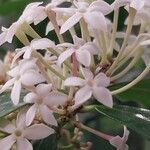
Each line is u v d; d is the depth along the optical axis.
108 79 0.15
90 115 0.24
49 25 0.19
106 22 0.16
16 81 0.15
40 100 0.15
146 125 0.15
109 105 0.15
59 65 0.16
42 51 0.20
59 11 0.16
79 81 0.15
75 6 0.16
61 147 0.19
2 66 0.18
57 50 0.16
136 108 0.16
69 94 0.15
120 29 0.22
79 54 0.15
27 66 0.15
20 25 0.16
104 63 0.16
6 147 0.15
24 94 0.16
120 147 0.16
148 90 0.20
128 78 0.20
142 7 0.16
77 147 0.19
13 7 0.26
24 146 0.15
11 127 0.15
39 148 0.17
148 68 0.16
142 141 0.26
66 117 0.16
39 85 0.15
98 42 0.16
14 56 0.17
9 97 0.16
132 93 0.20
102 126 0.27
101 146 0.25
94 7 0.15
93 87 0.15
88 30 0.16
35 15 0.16
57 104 0.15
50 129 0.15
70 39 0.23
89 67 0.16
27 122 0.15
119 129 0.27
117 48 0.18
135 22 0.18
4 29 0.17
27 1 0.25
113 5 0.16
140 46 0.16
